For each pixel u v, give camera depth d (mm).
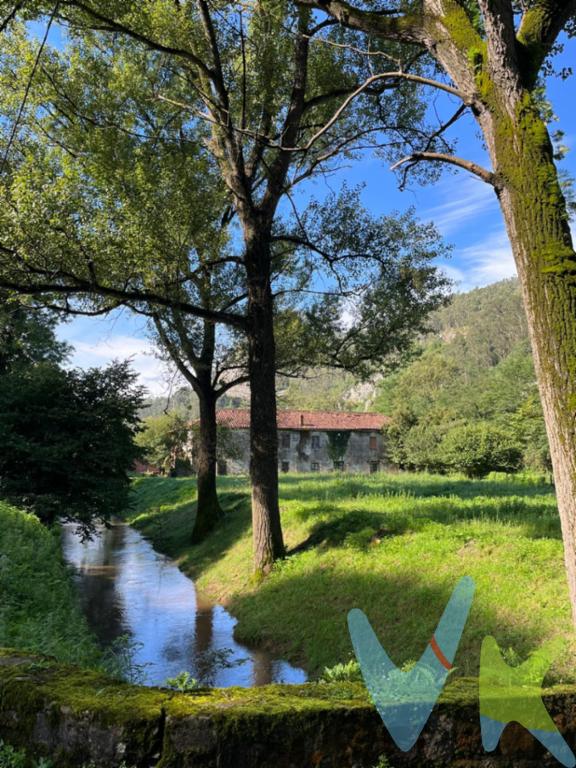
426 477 32125
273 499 14852
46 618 6922
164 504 34688
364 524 14430
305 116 16344
